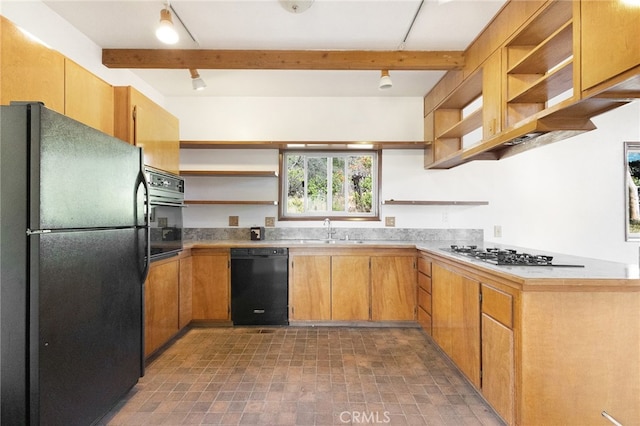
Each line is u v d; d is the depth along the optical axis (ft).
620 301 5.09
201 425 5.81
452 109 11.52
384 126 12.71
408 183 12.60
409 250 10.83
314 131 12.70
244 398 6.66
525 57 6.38
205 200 12.30
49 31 7.18
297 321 10.98
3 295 4.16
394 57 8.93
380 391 6.94
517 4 6.57
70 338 4.74
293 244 10.82
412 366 8.10
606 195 12.53
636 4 4.02
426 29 7.92
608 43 4.39
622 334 5.08
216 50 8.89
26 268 4.16
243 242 11.44
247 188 12.68
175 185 9.48
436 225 12.57
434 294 9.10
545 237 12.51
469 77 8.69
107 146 5.58
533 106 7.12
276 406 6.38
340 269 10.87
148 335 7.98
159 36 6.75
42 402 4.25
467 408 6.34
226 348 9.20
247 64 8.89
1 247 4.17
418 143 11.75
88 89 6.97
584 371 5.06
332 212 12.94
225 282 10.99
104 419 5.95
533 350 5.05
